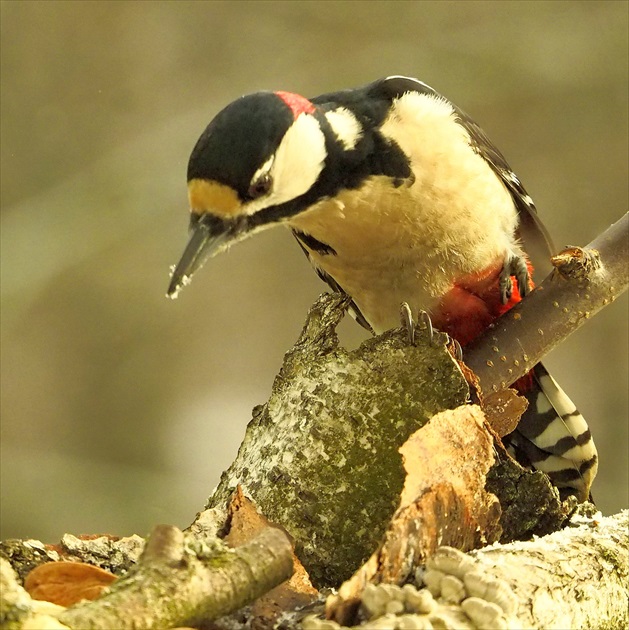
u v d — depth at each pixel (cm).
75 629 454
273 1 2767
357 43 2711
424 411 632
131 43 2814
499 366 768
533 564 552
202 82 2791
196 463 2569
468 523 571
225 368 2684
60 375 2672
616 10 2583
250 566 506
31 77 2800
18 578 571
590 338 2430
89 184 2714
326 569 617
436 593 509
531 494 634
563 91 2575
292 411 650
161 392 2677
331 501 623
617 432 2388
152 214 2689
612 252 784
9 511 2312
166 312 2708
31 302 2622
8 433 2614
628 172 2542
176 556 495
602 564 575
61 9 2812
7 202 2720
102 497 2412
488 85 2597
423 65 2628
